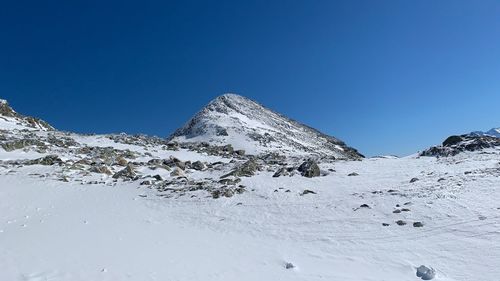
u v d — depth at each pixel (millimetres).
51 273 12844
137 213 23156
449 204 20375
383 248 16750
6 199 23906
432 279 13961
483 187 23016
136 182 30734
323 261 15828
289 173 31750
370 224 19422
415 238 17359
